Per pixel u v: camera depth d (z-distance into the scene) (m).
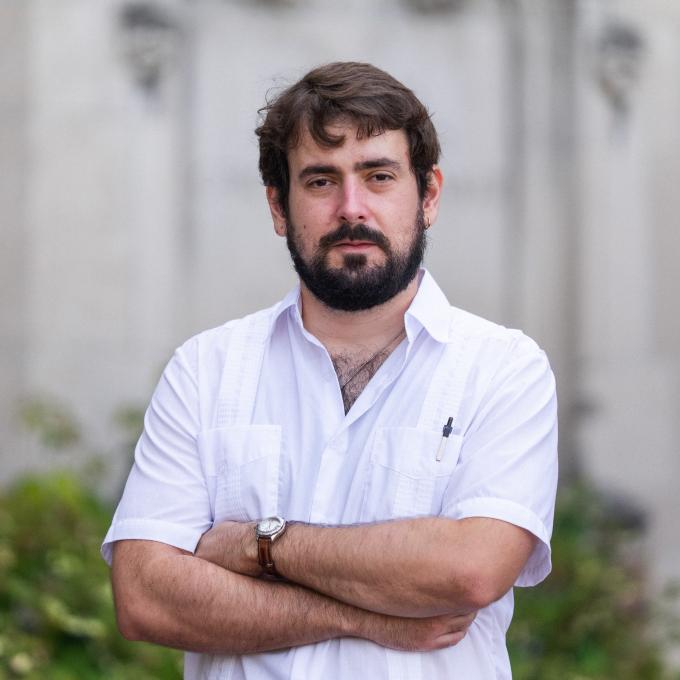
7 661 4.57
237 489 2.61
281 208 2.76
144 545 2.60
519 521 2.47
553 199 7.23
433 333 2.63
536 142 7.23
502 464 2.52
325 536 2.47
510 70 7.23
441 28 7.16
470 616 2.47
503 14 7.21
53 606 4.77
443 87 7.16
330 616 2.46
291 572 2.48
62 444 6.18
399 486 2.53
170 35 6.69
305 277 2.63
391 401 2.62
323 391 2.66
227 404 2.69
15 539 5.09
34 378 6.46
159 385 2.79
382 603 2.43
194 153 6.82
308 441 2.63
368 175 2.59
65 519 5.29
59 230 6.51
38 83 6.49
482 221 7.19
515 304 7.21
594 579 5.74
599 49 7.14
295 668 2.47
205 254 6.82
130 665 4.82
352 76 2.60
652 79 7.19
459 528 2.44
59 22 6.52
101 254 6.56
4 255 6.45
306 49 6.99
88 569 5.06
